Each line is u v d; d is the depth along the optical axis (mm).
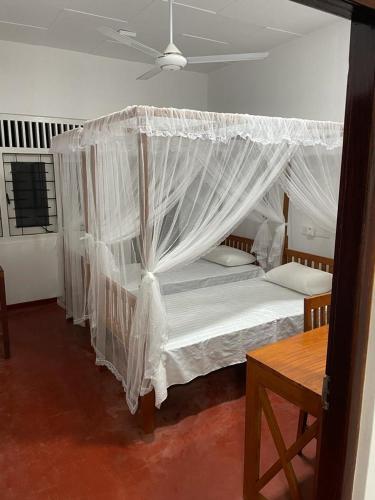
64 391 2971
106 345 3143
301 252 3980
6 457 2275
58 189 4160
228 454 2303
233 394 2943
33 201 4562
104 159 2752
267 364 1678
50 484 2074
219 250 4512
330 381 1180
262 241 4211
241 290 3705
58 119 4508
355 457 1174
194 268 4238
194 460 2252
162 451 2326
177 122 2307
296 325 3078
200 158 2527
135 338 2477
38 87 4328
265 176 2941
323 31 3674
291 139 2904
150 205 2326
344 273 1094
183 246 2598
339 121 3592
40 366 3346
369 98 973
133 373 2529
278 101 4289
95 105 4688
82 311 3883
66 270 4176
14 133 4324
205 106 5453
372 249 1044
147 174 2266
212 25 3643
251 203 2932
